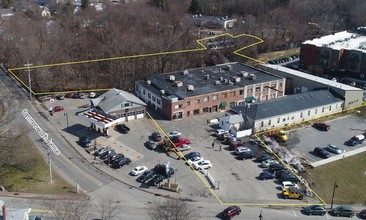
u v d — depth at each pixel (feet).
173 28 524.11
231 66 400.26
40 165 254.27
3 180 234.17
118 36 466.29
